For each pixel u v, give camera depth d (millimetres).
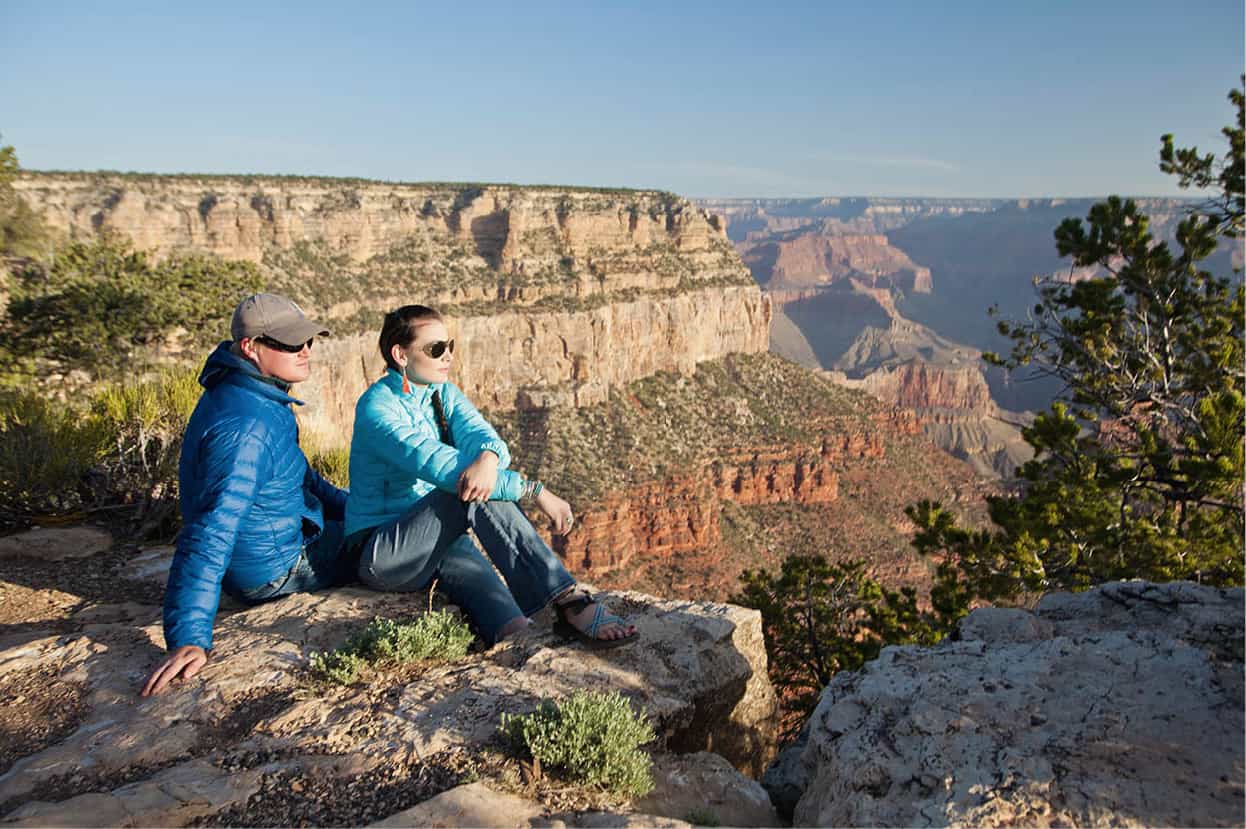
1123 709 2717
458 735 3023
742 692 4027
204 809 2535
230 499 3730
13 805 2643
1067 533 12672
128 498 7246
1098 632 3504
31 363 16750
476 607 4086
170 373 8516
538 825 2494
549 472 88188
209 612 3658
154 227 79938
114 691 3406
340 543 4484
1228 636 3168
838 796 2766
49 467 6703
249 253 85250
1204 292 13664
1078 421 13938
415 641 3662
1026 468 14219
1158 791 2326
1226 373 12734
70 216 76375
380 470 4238
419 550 4055
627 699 3232
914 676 3248
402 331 4074
